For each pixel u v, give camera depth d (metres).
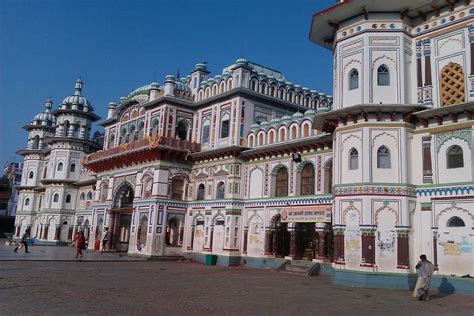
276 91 24.30
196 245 23.25
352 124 14.64
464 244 12.69
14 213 60.12
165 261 22.16
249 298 10.27
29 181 44.25
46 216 38.03
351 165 14.47
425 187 13.80
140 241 23.94
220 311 8.38
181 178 24.38
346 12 15.23
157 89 26.30
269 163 21.03
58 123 39.88
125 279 13.29
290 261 18.80
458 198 13.02
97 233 28.28
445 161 13.55
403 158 13.88
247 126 22.80
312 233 18.83
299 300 10.22
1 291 9.80
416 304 10.23
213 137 23.88
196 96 25.83
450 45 14.05
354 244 13.80
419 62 14.68
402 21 14.78
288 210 19.47
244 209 21.80
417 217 13.80
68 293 9.95
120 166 27.11
